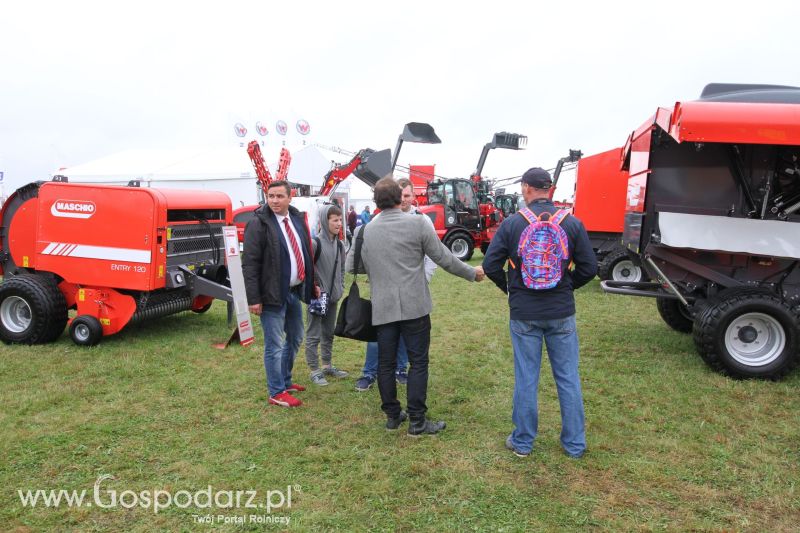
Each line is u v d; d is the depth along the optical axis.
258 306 3.80
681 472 3.10
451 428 3.69
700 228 4.68
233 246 5.32
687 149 5.00
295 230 4.06
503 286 3.35
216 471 3.12
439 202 16.02
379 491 2.90
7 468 3.11
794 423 3.75
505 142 17.94
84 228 5.61
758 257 4.91
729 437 3.54
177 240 5.83
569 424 3.24
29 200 5.95
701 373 4.80
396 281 3.43
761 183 4.88
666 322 6.49
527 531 2.56
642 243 5.20
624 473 3.09
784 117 4.09
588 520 2.64
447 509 2.74
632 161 5.94
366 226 3.58
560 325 3.14
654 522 2.62
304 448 3.41
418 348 3.53
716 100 4.88
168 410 4.00
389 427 3.65
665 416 3.89
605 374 4.82
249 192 16.98
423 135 16.39
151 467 3.16
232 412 3.97
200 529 2.58
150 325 6.69
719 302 4.68
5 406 3.98
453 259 3.53
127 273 5.51
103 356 5.30
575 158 15.37
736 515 2.68
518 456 3.28
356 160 14.40
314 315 4.59
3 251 6.20
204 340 5.99
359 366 5.14
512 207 19.16
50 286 5.64
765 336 4.68
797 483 2.97
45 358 5.21
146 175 17.38
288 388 4.36
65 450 3.34
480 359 5.38
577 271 3.13
